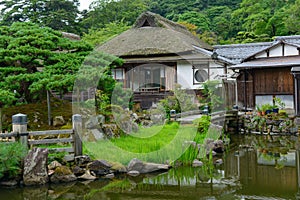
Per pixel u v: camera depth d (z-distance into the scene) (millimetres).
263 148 11875
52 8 33000
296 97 16312
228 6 43562
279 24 32344
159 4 44562
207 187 7473
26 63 10336
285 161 9812
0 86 9383
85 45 10781
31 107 10812
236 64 19250
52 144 9242
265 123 15305
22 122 7809
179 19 36844
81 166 8227
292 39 22344
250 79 18859
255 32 33281
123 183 7758
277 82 18141
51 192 7102
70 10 33844
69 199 6707
